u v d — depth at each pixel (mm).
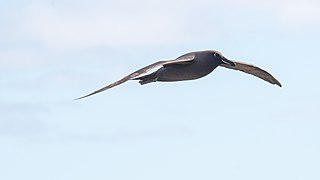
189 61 22047
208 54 22297
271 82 24953
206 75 22469
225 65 24641
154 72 22719
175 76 22500
